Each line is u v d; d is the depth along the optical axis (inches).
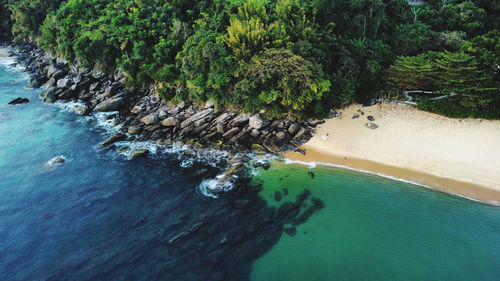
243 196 1151.6
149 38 1930.4
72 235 962.7
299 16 1723.7
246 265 868.0
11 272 832.3
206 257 890.7
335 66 1798.7
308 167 1316.4
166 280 815.1
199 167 1331.2
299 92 1508.4
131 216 1048.2
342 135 1501.0
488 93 1485.0
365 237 967.0
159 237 958.4
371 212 1067.9
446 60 1540.4
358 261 885.2
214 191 1178.0
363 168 1290.6
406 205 1091.3
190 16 2063.2
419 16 2267.5
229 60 1539.1
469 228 988.6
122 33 1871.3
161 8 1999.3
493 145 1322.6
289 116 1588.3
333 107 1715.1
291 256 900.6
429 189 1159.0
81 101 1996.8
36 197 1128.8
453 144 1363.2
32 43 3400.6
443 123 1513.3
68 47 2231.8
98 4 2222.0
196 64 1593.3
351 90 1699.1
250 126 1550.2
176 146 1476.4
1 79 2391.7
